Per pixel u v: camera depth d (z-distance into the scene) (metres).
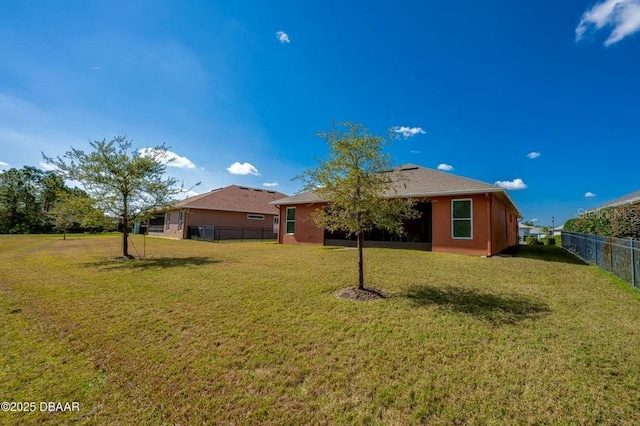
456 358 3.41
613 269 8.24
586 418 2.42
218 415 2.53
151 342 3.90
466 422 2.40
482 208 11.87
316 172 6.27
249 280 7.31
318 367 3.25
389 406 2.61
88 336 4.11
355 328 4.29
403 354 3.51
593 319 4.66
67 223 22.44
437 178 14.27
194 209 24.73
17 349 3.75
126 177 11.31
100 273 8.33
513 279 7.49
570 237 15.39
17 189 41.34
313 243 16.97
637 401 2.63
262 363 3.35
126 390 2.90
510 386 2.86
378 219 6.07
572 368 3.18
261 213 28.42
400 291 6.31
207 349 3.69
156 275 7.99
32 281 7.36
